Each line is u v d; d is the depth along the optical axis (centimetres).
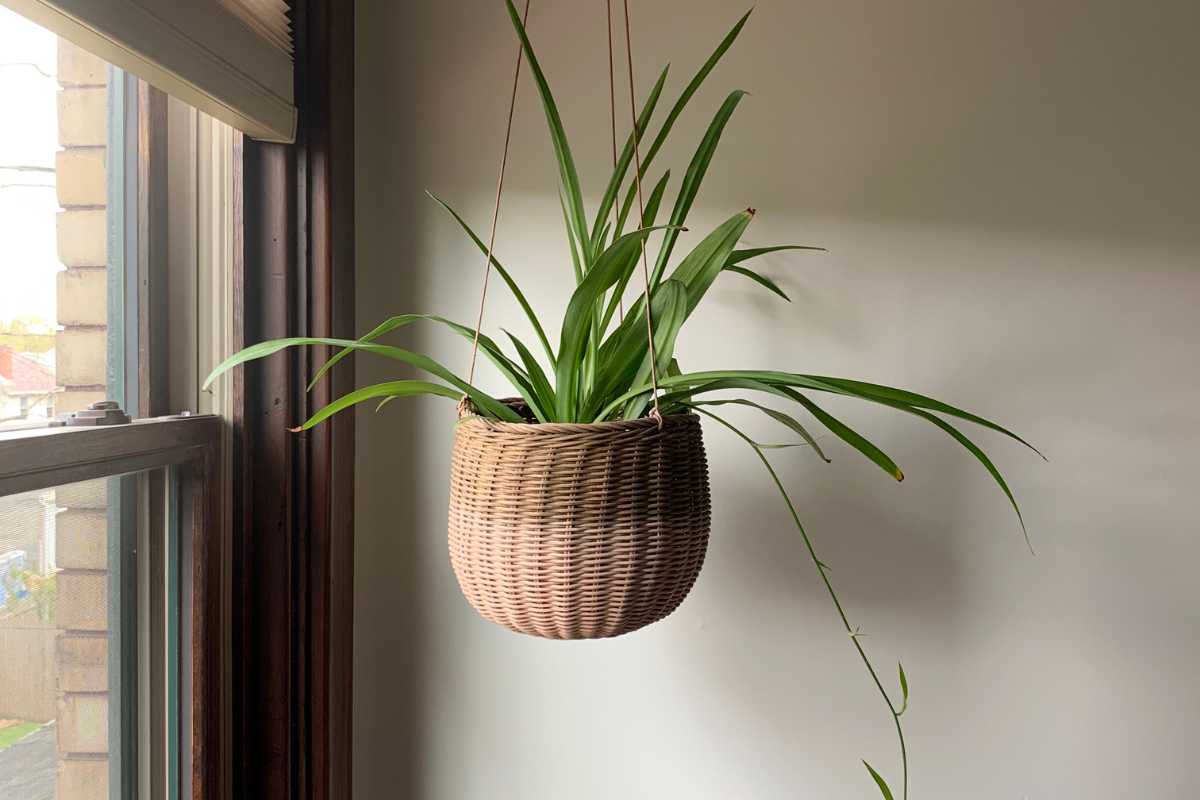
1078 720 119
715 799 122
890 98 117
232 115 89
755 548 121
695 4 118
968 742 120
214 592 97
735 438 121
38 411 76
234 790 103
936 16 117
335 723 117
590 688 122
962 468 119
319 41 106
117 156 88
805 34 118
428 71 121
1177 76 115
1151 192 116
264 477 105
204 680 95
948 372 119
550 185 121
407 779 125
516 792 123
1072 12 115
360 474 124
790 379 76
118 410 84
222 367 81
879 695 120
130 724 87
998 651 119
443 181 122
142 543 89
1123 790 119
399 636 124
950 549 119
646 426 76
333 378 112
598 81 120
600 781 123
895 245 118
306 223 107
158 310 96
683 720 122
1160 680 118
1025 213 117
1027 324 118
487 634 123
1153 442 117
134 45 69
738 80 118
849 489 120
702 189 119
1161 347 116
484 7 121
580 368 84
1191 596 117
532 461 75
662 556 77
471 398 84
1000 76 116
